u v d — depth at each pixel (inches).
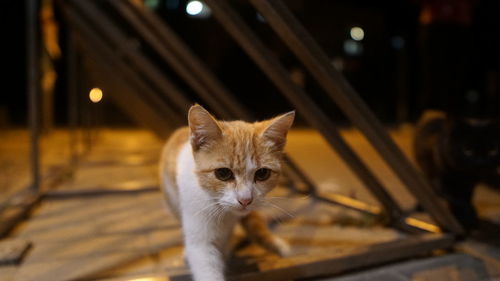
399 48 122.0
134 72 46.6
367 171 29.5
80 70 67.4
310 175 48.9
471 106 108.0
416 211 33.0
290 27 23.4
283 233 29.5
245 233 28.3
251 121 35.4
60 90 135.3
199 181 22.7
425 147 31.8
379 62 151.9
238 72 154.0
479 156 28.0
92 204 35.4
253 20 104.1
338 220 31.3
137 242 28.1
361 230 30.1
